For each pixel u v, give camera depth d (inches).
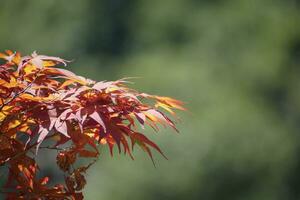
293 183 721.6
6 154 142.2
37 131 127.5
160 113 134.5
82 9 865.5
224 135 687.1
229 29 828.6
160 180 654.5
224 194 683.4
